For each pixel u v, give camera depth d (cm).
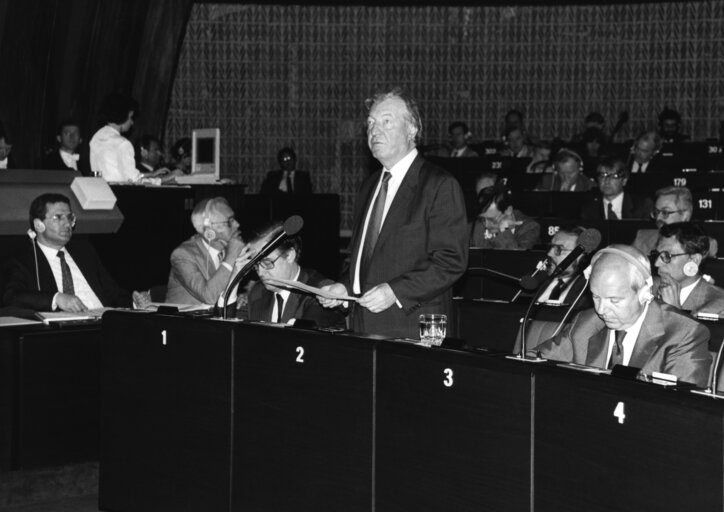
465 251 405
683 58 1562
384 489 337
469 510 310
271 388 371
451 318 420
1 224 620
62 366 479
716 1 1543
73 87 1112
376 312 397
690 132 1566
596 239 321
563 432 285
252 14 1595
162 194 811
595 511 276
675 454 255
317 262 1170
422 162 417
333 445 352
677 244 447
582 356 360
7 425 473
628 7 1577
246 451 380
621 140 1585
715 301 457
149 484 416
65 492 485
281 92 1608
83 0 1101
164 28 1200
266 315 467
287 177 1334
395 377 332
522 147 1398
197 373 397
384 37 1608
